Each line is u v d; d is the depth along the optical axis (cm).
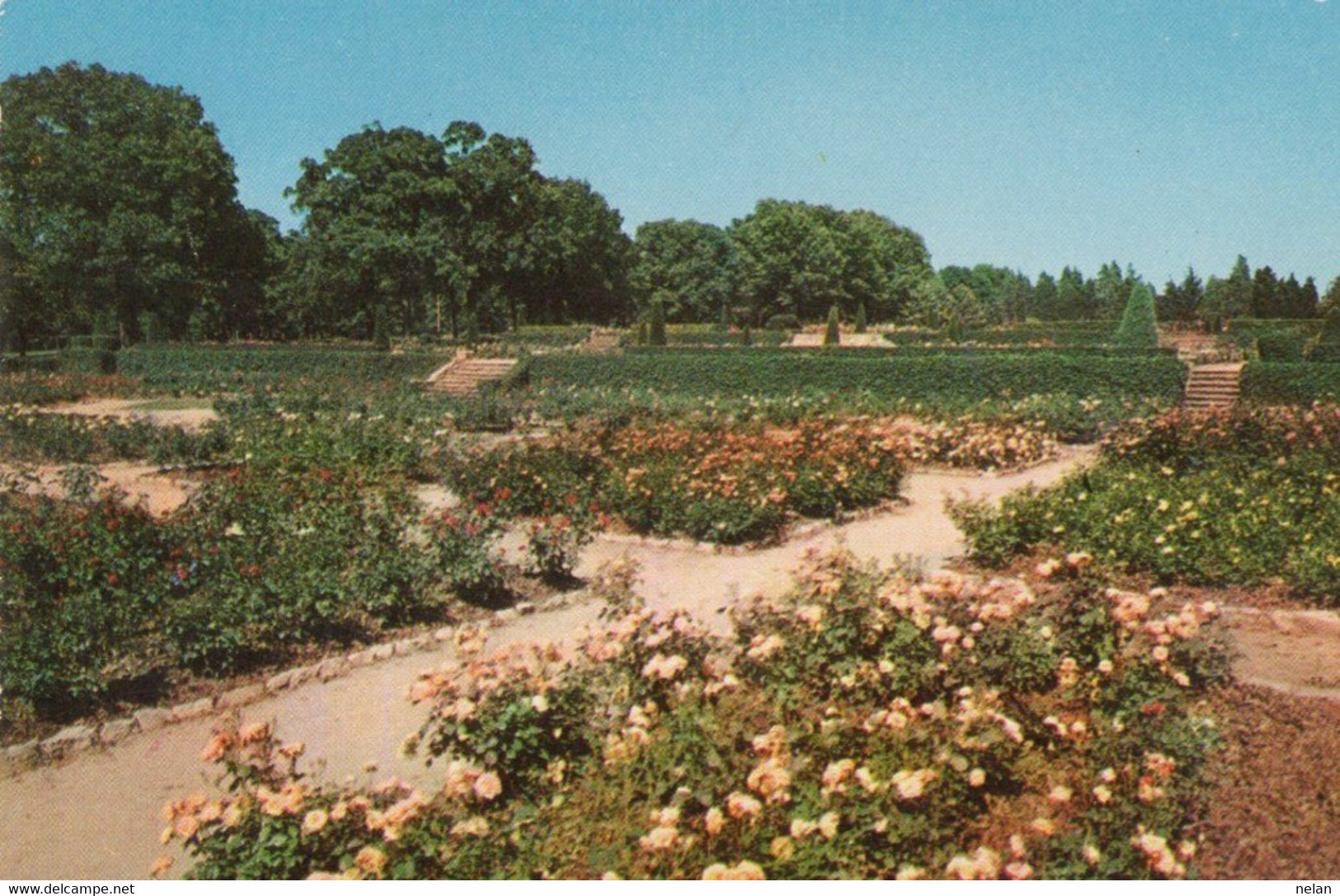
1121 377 2478
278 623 797
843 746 489
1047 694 605
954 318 6084
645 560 1122
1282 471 1197
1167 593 838
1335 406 1686
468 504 1167
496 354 3741
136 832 546
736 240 8862
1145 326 3897
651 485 1247
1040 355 2611
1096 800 455
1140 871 398
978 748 477
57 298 4800
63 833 544
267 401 2397
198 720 697
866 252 8669
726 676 575
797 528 1222
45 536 905
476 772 474
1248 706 587
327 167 5350
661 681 584
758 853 403
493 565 956
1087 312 8712
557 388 3012
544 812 468
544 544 1008
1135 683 574
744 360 2920
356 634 846
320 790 467
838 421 2109
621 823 446
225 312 5294
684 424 1914
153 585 826
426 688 535
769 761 431
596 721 562
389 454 1686
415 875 403
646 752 492
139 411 2820
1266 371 2386
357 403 2533
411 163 5262
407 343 4806
